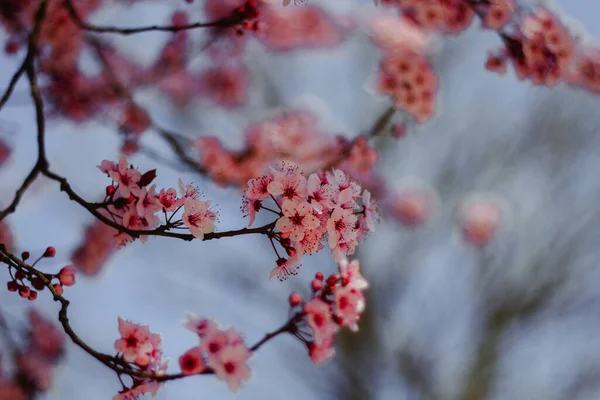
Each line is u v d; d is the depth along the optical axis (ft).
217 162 18.22
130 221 10.62
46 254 10.37
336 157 17.92
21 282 10.35
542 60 16.07
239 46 22.39
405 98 17.83
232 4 19.89
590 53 18.63
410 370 37.09
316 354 10.83
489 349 37.99
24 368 17.81
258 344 10.78
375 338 36.94
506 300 38.68
